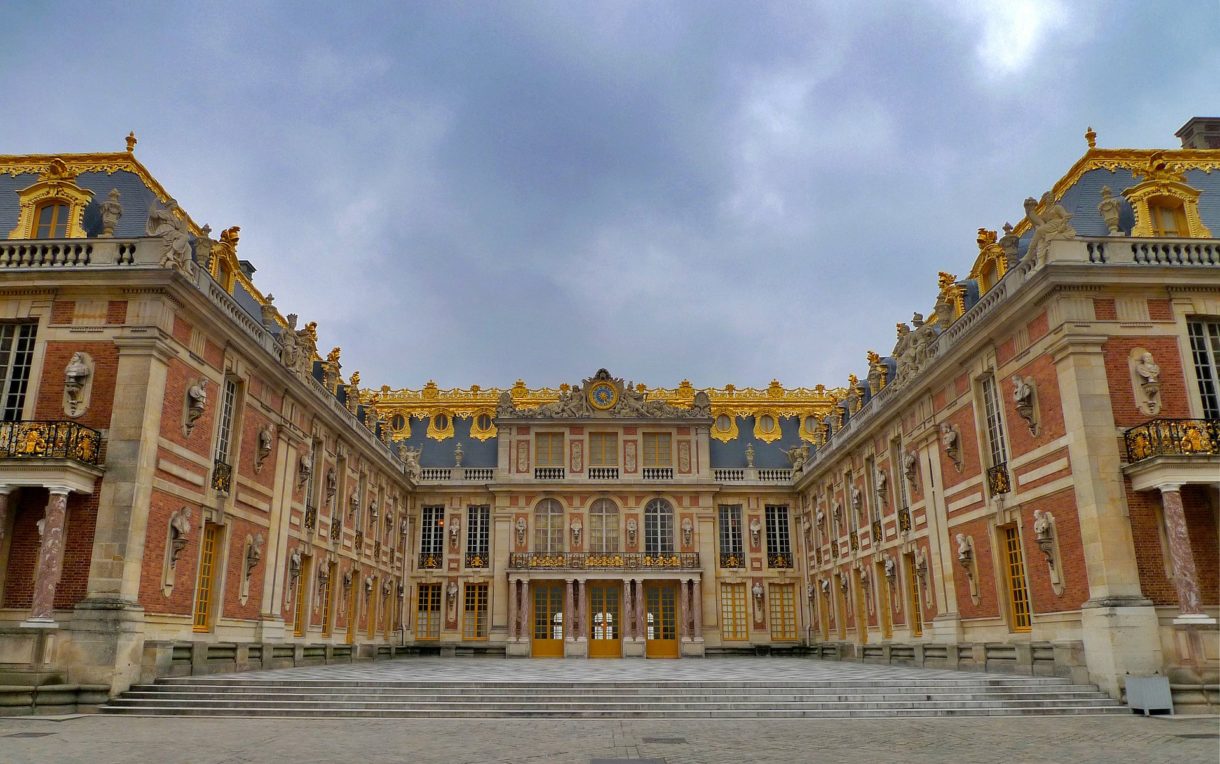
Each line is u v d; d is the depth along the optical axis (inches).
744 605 1814.7
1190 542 741.3
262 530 1039.0
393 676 888.9
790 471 1889.8
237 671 938.7
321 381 1330.0
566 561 1781.5
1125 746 501.7
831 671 1025.5
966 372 1016.9
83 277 804.0
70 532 751.1
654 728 606.5
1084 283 804.6
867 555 1382.9
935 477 1103.0
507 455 1882.4
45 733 557.6
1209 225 884.0
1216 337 818.8
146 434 780.0
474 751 488.4
